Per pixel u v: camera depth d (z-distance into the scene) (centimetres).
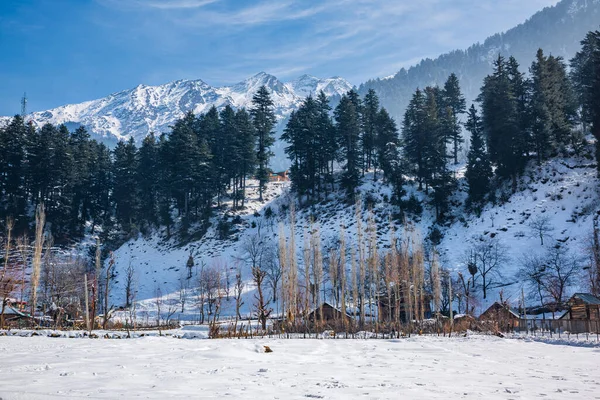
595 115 7431
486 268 6769
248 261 8144
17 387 1087
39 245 4384
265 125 11050
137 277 8281
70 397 951
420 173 9069
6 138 9744
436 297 5166
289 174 10481
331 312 5044
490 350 2689
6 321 4234
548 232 6881
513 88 9325
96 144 12612
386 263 5450
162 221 10138
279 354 2200
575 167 7944
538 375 1559
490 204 8069
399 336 3984
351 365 1788
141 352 2097
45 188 9756
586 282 5828
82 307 5794
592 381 1408
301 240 8356
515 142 8238
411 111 10331
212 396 1004
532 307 5953
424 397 1043
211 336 3653
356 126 10025
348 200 9275
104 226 10281
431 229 7962
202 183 9650
